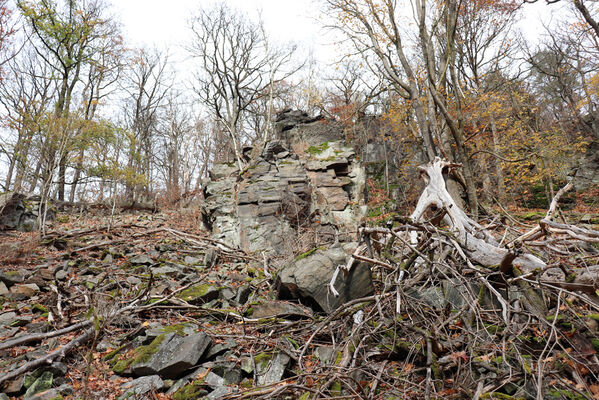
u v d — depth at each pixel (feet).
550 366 9.81
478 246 15.15
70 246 29.50
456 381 10.07
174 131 109.60
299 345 14.06
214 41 73.61
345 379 10.37
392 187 58.59
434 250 15.99
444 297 14.10
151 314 17.22
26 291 19.39
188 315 17.78
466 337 11.43
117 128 59.57
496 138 58.65
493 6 53.11
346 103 83.76
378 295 12.80
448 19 41.98
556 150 60.44
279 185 38.83
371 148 67.62
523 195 63.16
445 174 21.77
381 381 9.78
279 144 44.32
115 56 76.48
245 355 13.56
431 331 10.94
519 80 71.46
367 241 15.80
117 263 25.91
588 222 34.71
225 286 21.09
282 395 10.66
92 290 20.06
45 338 14.11
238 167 46.14
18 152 46.60
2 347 12.50
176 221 48.70
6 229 35.88
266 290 21.74
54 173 36.32
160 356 12.83
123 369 12.61
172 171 107.65
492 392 9.31
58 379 11.90
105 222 45.01
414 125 55.83
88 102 58.03
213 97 78.43
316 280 16.17
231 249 32.65
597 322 11.12
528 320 10.81
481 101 53.62
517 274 12.91
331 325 13.92
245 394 10.58
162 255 28.94
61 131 39.93
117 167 59.16
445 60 48.08
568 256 14.79
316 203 39.14
